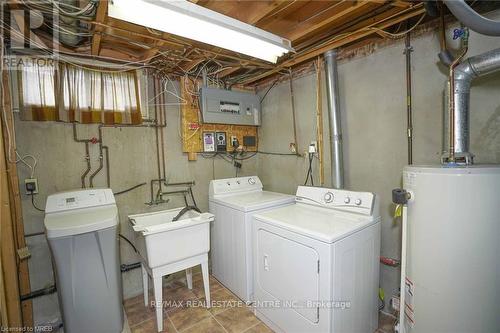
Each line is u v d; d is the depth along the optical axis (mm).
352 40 1887
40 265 1917
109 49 2080
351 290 1566
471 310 1238
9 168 1695
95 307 1683
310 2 1530
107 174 2217
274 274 1795
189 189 2703
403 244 1451
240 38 1657
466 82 1359
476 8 1456
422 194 1340
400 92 1848
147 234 1772
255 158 3227
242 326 1901
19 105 1817
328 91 2141
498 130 1447
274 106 2947
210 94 2602
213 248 2625
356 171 2154
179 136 2629
